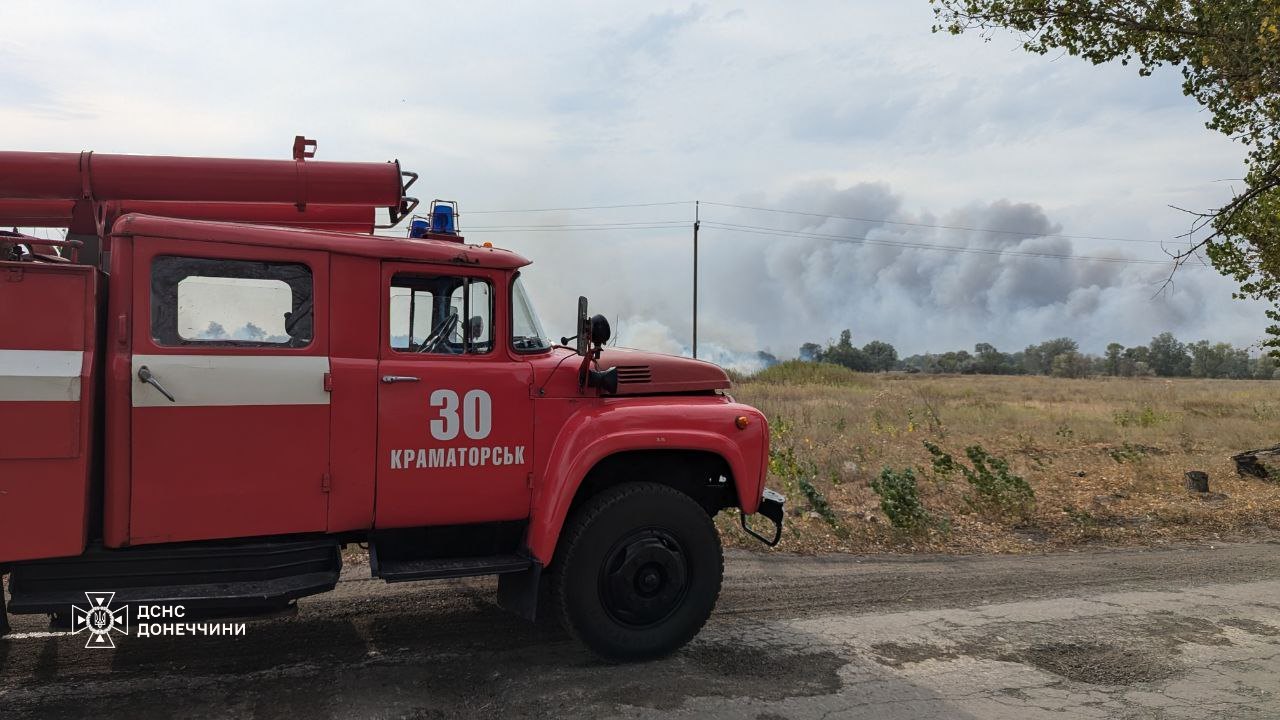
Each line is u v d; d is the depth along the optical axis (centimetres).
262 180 412
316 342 398
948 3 1238
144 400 362
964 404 2536
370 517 407
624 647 447
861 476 1094
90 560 364
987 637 525
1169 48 1173
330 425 396
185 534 371
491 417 432
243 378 378
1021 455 1420
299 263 398
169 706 376
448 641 475
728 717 387
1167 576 712
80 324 356
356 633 482
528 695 404
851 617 558
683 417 464
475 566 423
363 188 427
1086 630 546
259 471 382
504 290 443
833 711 399
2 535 342
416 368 416
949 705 413
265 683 406
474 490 429
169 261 374
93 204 401
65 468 348
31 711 366
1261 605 620
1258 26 1051
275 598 377
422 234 467
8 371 338
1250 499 1068
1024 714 405
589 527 438
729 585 627
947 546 805
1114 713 409
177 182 399
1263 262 1278
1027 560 763
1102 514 966
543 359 456
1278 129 1161
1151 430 1830
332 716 372
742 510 483
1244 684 454
